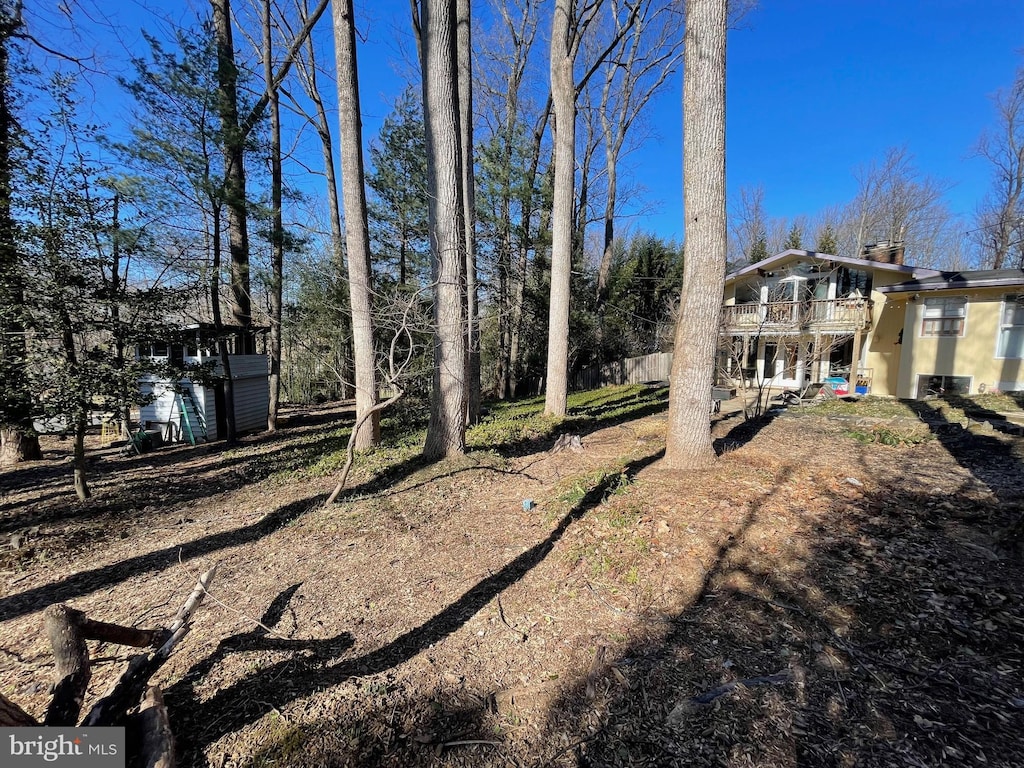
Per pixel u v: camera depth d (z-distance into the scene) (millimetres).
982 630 2475
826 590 2930
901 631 2533
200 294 6797
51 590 3660
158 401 10961
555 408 10133
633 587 3176
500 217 15922
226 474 7168
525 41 18359
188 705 2312
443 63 6215
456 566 3713
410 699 2342
